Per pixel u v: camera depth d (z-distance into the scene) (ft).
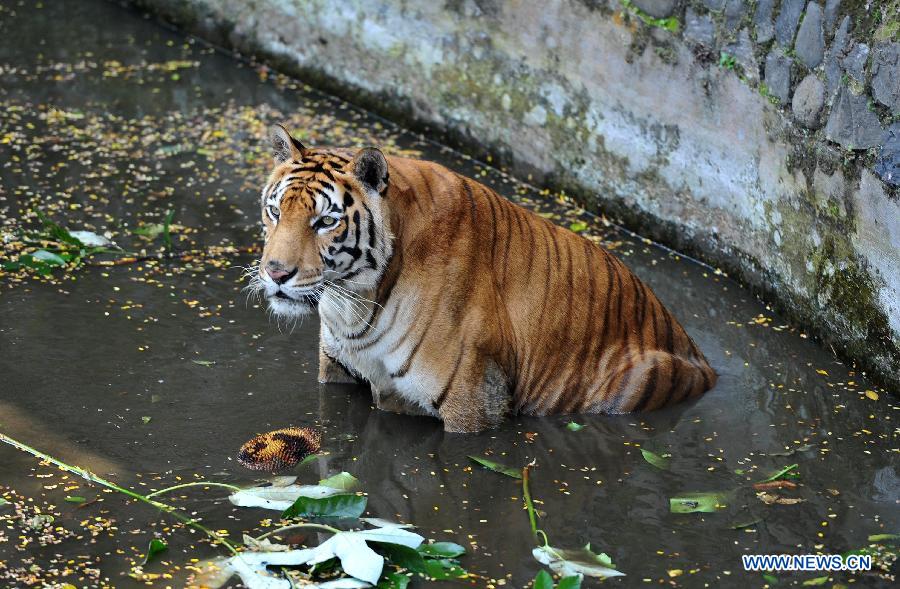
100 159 40.01
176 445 25.21
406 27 42.98
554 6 37.63
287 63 48.03
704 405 27.94
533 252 26.94
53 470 23.94
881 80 27.45
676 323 29.12
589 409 27.58
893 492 24.36
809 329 31.30
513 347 26.55
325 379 28.09
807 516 23.45
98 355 28.55
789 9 30.42
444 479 24.57
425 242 25.23
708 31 33.17
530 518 23.08
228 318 30.81
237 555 21.15
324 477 24.44
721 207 34.35
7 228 34.68
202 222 35.99
